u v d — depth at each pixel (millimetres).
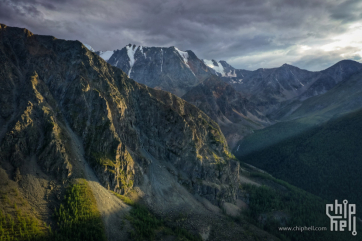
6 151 121062
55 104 159000
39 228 104938
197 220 160500
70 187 127938
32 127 134250
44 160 129875
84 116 162125
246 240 154875
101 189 139000
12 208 106625
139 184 165625
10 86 147375
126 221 130625
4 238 95438
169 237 133000
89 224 115875
